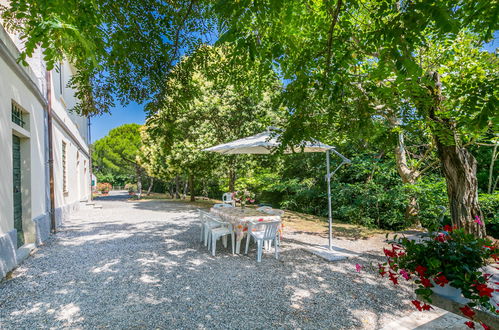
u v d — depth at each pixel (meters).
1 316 2.91
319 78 2.38
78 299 3.31
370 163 8.34
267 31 2.45
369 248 5.80
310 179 11.02
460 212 4.27
